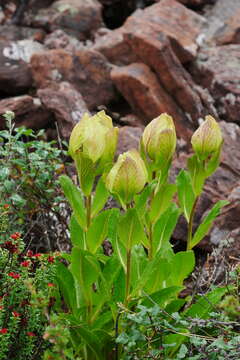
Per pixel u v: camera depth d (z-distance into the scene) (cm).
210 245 444
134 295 285
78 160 279
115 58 599
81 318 308
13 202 401
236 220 444
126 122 565
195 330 289
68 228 408
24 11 678
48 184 412
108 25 744
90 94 575
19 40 645
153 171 297
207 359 288
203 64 593
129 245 276
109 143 278
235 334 293
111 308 288
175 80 547
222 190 466
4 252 316
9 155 403
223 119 570
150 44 549
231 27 643
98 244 293
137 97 550
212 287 333
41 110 541
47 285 291
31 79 587
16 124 532
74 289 309
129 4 729
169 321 296
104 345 298
